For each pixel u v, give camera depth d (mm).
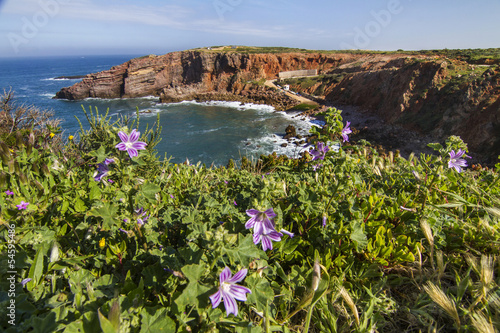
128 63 70688
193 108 55781
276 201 2760
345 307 1993
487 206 2996
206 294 1396
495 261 2316
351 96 51781
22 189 2328
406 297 2143
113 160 2059
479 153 29594
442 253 2303
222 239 1454
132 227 2207
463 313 1894
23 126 7441
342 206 2699
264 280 1669
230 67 69938
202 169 4980
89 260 2098
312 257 2293
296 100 57562
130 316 1481
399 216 2803
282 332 1737
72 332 1287
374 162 3969
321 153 2857
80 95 69312
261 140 34156
